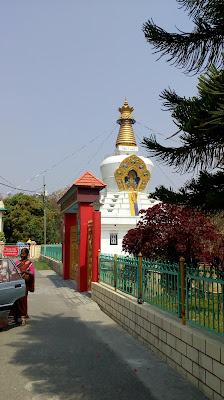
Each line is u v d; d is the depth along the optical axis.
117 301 8.76
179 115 4.44
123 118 30.58
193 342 4.95
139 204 26.36
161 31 5.02
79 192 13.79
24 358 6.03
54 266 24.19
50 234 46.31
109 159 29.02
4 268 8.27
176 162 5.02
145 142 5.04
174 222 9.58
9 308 8.00
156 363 5.80
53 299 12.22
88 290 13.45
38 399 4.48
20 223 45.38
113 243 24.22
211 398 4.45
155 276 7.05
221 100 4.07
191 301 5.51
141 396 4.56
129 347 6.70
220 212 4.94
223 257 7.72
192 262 8.89
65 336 7.48
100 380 5.09
